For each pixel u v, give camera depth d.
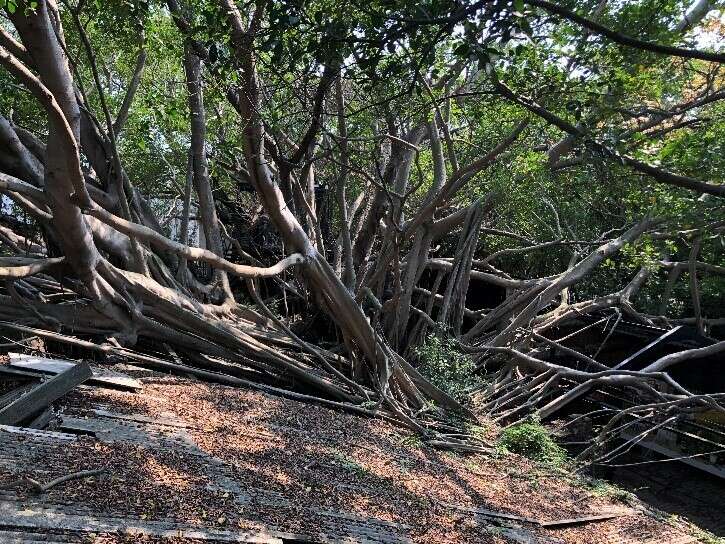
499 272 19.81
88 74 18.41
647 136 9.61
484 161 13.54
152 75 17.47
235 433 7.77
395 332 15.19
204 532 4.55
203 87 14.49
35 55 7.55
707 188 6.47
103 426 6.49
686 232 11.39
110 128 11.33
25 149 11.38
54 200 8.96
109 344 10.29
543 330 18.28
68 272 10.96
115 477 5.15
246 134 11.01
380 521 6.27
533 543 7.28
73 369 6.81
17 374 7.47
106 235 11.70
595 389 15.41
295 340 13.36
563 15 5.10
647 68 9.41
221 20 7.62
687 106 10.63
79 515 4.33
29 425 6.40
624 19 8.61
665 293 20.31
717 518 12.96
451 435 11.98
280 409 9.81
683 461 15.09
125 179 13.10
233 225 19.67
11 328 9.42
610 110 7.37
